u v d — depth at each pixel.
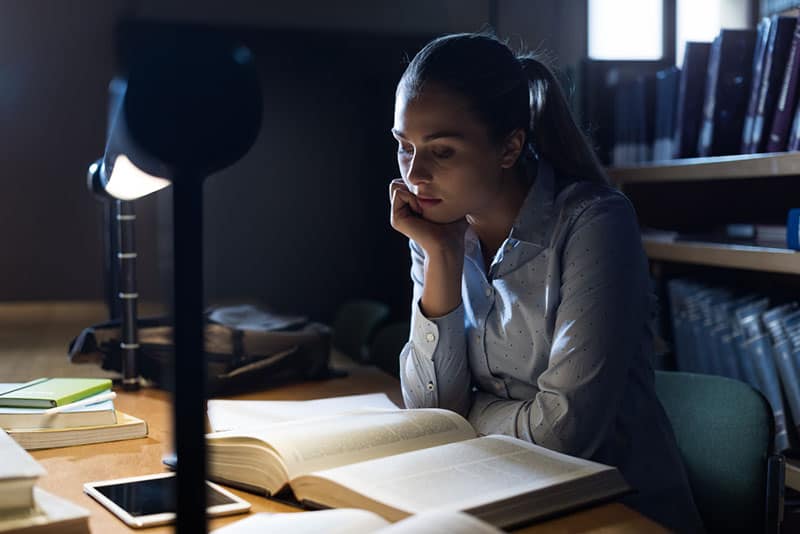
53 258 3.50
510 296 1.21
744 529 1.26
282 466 0.84
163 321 1.61
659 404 1.23
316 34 3.49
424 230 1.20
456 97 1.06
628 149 2.41
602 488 0.81
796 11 2.08
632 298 1.12
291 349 1.66
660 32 2.87
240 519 0.82
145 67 0.56
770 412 1.27
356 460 0.88
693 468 1.32
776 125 1.78
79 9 3.43
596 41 2.96
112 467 1.02
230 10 3.44
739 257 1.79
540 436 1.09
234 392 1.58
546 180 1.20
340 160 3.65
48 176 3.47
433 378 1.25
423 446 0.94
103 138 3.50
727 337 1.95
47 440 1.11
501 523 0.73
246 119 0.58
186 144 0.56
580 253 1.12
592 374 1.08
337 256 3.69
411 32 3.51
